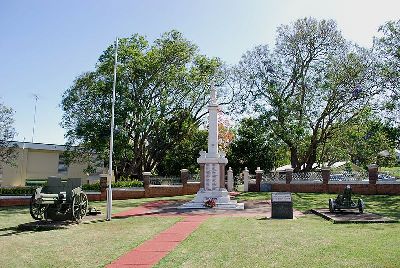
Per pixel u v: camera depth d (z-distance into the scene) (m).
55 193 15.64
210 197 22.39
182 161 42.75
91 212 18.31
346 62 33.53
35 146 39.56
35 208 15.54
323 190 30.89
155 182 32.19
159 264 8.47
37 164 40.22
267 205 22.61
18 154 37.38
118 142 32.44
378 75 31.69
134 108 32.78
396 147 33.62
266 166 42.34
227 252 9.38
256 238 11.15
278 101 34.47
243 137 43.25
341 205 17.12
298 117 34.81
